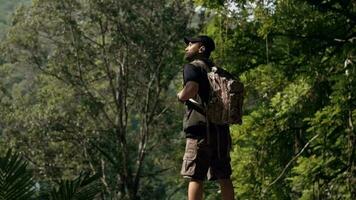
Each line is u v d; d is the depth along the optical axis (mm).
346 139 14188
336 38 15531
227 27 16016
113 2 38750
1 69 42281
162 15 38875
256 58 16922
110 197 41000
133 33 39125
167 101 42156
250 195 15922
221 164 4605
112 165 42094
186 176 4539
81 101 40719
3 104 40688
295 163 16109
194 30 39344
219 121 4473
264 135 15914
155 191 45719
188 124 4531
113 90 40688
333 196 14133
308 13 15391
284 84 16328
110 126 41438
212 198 28078
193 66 4504
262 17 15039
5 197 2516
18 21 40812
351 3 15375
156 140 43094
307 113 15180
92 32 40875
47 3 39875
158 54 39375
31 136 39906
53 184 2658
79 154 41031
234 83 4461
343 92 13273
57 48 40938
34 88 42906
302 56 15781
